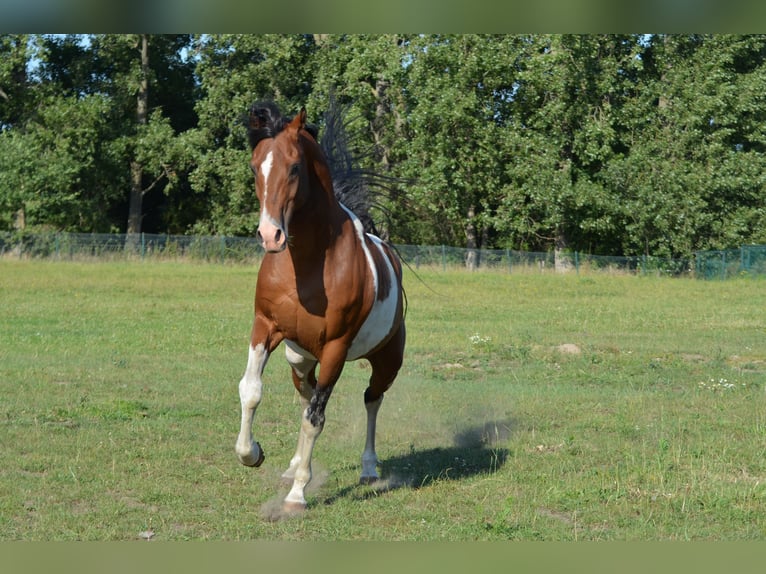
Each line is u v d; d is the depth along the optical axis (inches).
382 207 281.6
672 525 221.9
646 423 341.4
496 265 1293.1
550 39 1316.4
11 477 247.8
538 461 283.3
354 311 229.3
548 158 1316.4
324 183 225.3
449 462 282.7
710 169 1370.6
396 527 217.6
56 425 313.1
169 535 207.0
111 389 384.8
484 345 547.5
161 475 255.8
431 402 383.2
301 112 216.4
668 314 763.4
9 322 598.9
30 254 1255.5
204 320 649.0
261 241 200.4
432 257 1286.9
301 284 222.5
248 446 221.9
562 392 408.5
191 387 397.4
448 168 1332.4
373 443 266.8
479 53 1302.9
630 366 484.7
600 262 1318.9
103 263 1201.4
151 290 855.7
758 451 294.2
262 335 227.8
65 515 217.5
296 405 368.2
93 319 631.8
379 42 1318.9
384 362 266.1
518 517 224.4
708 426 334.3
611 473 266.8
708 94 1374.3
